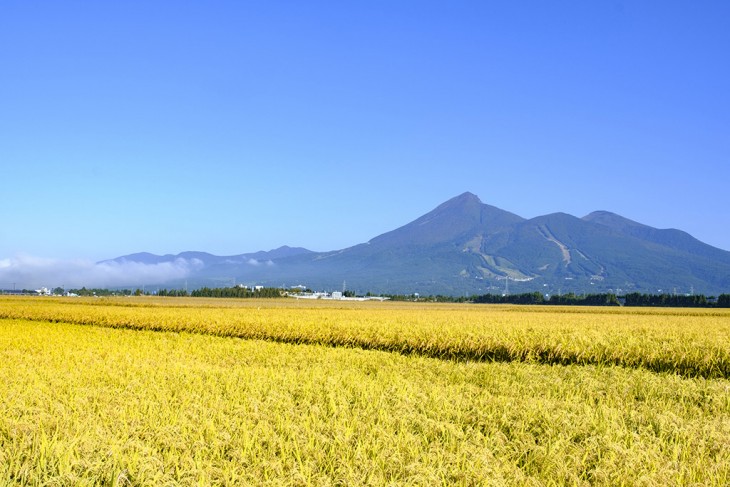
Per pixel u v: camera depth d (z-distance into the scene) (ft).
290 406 40.06
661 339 82.99
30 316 183.01
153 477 26.04
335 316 148.46
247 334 122.72
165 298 509.76
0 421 36.24
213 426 34.06
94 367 62.03
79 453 28.86
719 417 41.34
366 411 38.60
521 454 30.86
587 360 79.36
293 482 25.73
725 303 480.64
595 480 27.30
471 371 64.23
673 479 26.84
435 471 26.91
